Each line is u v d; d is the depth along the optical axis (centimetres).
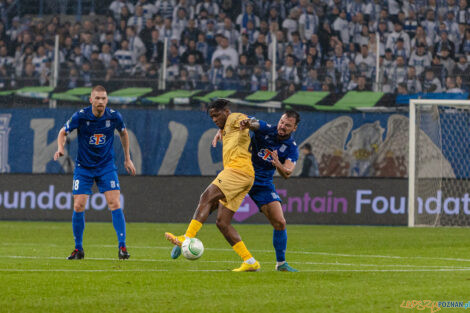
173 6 4284
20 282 1184
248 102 3375
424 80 3556
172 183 3394
